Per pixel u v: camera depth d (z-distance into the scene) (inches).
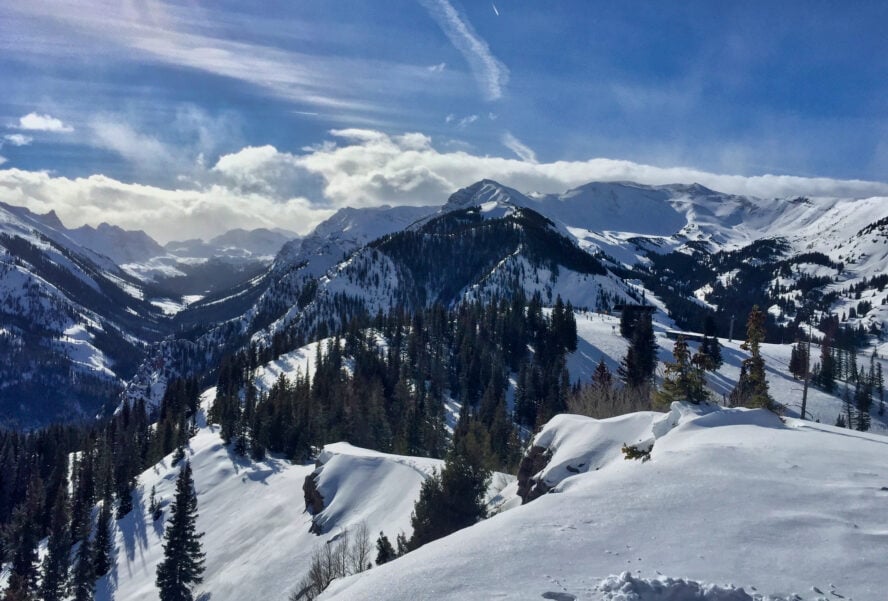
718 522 584.4
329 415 3641.7
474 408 4389.8
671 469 770.2
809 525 563.8
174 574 1978.3
